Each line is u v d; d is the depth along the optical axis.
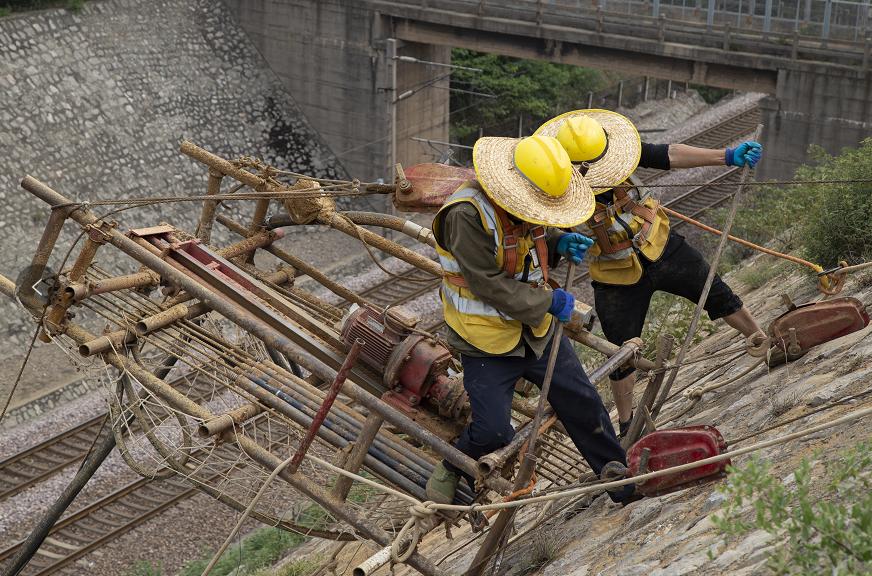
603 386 8.76
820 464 3.89
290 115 28.44
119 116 24.58
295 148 28.09
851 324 5.34
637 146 5.06
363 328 4.77
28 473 13.91
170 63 26.55
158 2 27.20
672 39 22.77
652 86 38.62
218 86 27.30
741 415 5.53
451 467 4.42
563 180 3.93
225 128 26.78
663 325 9.45
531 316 3.97
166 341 5.46
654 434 4.24
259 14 28.20
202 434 4.88
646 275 5.40
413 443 5.36
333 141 28.44
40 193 5.41
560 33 23.72
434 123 29.23
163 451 5.26
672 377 5.43
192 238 5.79
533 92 33.47
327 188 6.31
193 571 11.45
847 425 4.17
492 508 3.98
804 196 12.08
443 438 4.55
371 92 27.09
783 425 4.53
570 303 4.02
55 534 12.37
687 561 3.58
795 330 5.47
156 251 5.55
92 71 24.70
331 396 4.36
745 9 21.78
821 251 8.21
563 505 5.65
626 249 5.26
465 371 4.31
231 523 12.63
